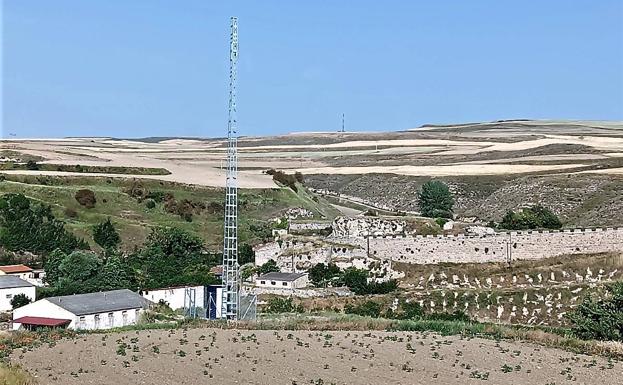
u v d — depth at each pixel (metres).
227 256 126.88
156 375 76.50
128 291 132.50
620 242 142.00
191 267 157.38
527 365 82.38
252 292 140.00
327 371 78.75
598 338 98.94
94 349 89.19
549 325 119.62
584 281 133.00
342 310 131.00
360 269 146.38
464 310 127.94
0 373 72.88
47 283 148.62
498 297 128.88
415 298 131.75
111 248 168.50
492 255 145.38
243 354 86.38
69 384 72.69
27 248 166.12
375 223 171.62
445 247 147.50
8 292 134.38
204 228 192.12
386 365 81.75
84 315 118.81
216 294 133.75
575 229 148.25
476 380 75.88
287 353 87.12
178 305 138.00
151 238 171.00
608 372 79.62
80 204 194.12
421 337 98.06
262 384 73.38
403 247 149.25
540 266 140.75
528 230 154.62
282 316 122.38
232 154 133.75
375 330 104.12
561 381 75.88
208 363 81.75
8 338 97.81
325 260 150.75
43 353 87.19
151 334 99.88
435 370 79.75
